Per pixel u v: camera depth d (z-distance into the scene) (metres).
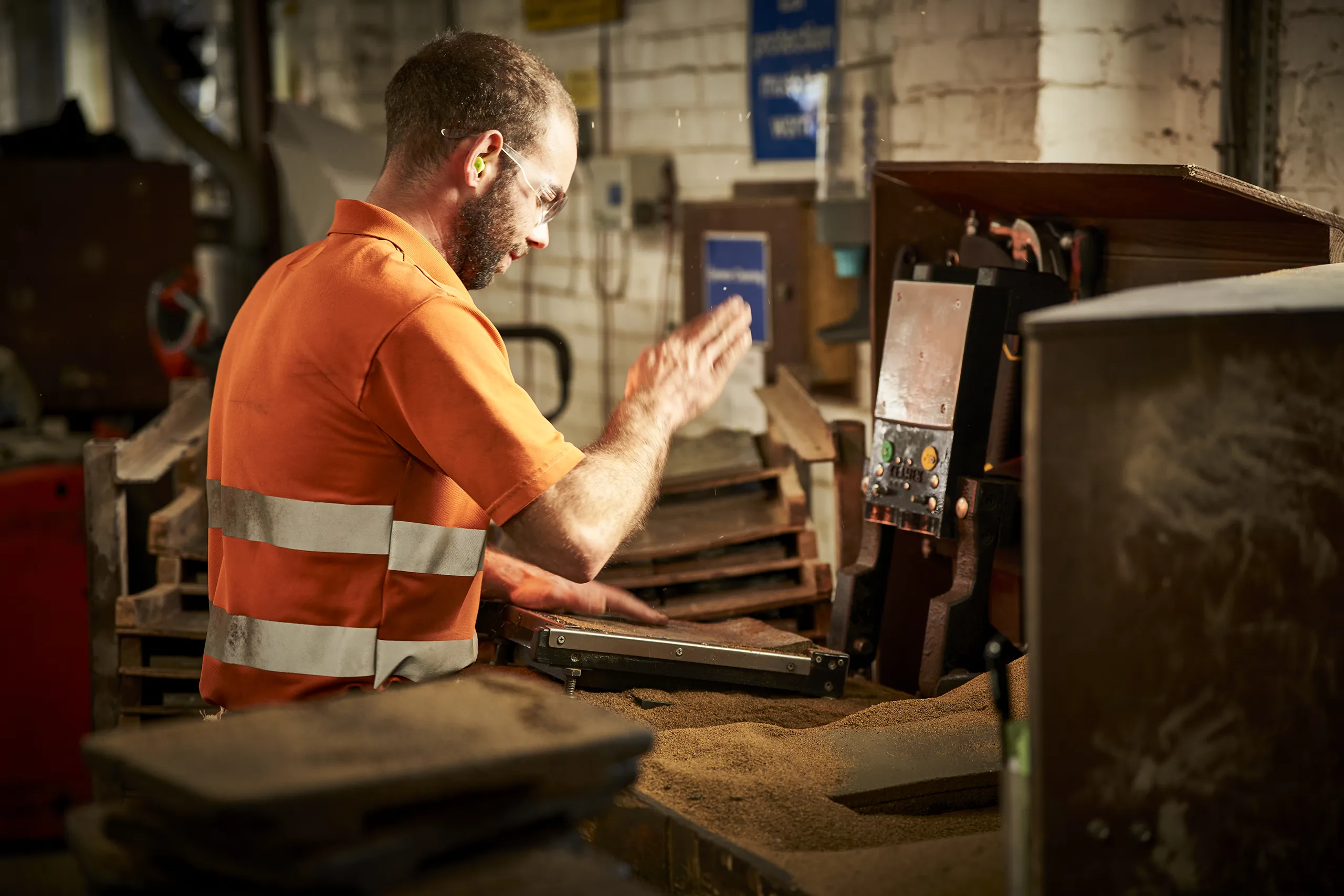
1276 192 2.68
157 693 2.38
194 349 4.78
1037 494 0.95
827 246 3.93
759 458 2.54
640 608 1.92
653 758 1.49
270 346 1.55
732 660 1.79
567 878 0.91
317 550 1.52
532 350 5.86
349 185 4.14
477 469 1.44
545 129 1.65
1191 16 2.76
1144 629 0.99
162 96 5.70
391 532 1.53
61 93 10.15
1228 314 1.00
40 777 3.32
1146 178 1.77
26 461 3.48
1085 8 2.86
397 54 6.45
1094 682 0.98
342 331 1.48
